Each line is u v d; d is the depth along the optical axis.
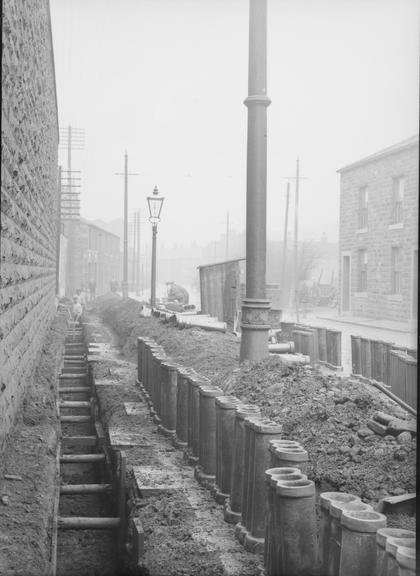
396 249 22.69
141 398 9.12
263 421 4.24
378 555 2.93
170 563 3.99
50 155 15.65
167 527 4.57
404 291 21.86
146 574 3.99
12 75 4.72
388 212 22.75
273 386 6.88
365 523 2.99
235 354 9.95
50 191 16.41
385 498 4.12
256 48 7.98
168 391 7.21
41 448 5.53
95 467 8.41
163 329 14.22
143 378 9.56
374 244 23.94
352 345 8.88
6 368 5.07
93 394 10.71
